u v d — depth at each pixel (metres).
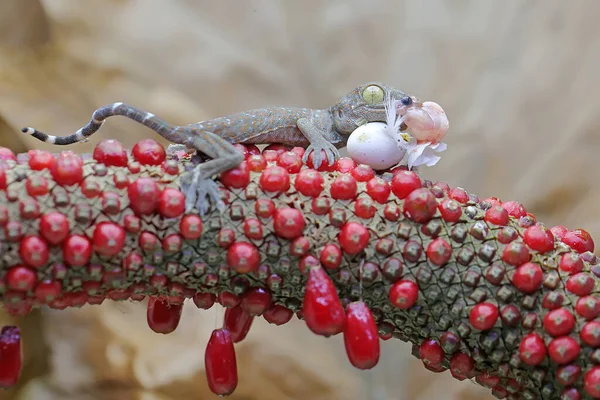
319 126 0.60
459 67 1.14
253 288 0.56
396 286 0.56
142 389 0.92
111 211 0.55
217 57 1.15
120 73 1.07
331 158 0.58
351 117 0.59
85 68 1.05
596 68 1.05
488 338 0.56
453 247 0.56
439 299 0.56
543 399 0.56
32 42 1.02
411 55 1.16
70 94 1.00
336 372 1.08
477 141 1.10
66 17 1.06
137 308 0.98
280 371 1.03
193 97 1.12
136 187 0.55
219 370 0.56
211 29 1.17
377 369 1.11
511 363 0.56
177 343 0.96
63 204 0.54
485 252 0.56
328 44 1.18
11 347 0.56
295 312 0.57
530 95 1.08
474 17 1.15
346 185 0.56
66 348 0.92
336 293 0.55
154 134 1.05
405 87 1.15
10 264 0.54
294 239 0.55
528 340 0.55
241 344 1.02
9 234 0.54
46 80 1.00
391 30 1.18
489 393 1.04
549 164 1.04
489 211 0.56
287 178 0.56
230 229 0.55
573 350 0.55
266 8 1.19
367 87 0.59
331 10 1.19
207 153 0.56
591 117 1.02
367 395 1.08
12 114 0.90
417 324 0.56
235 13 1.18
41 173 0.55
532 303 0.55
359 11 1.18
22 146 0.90
